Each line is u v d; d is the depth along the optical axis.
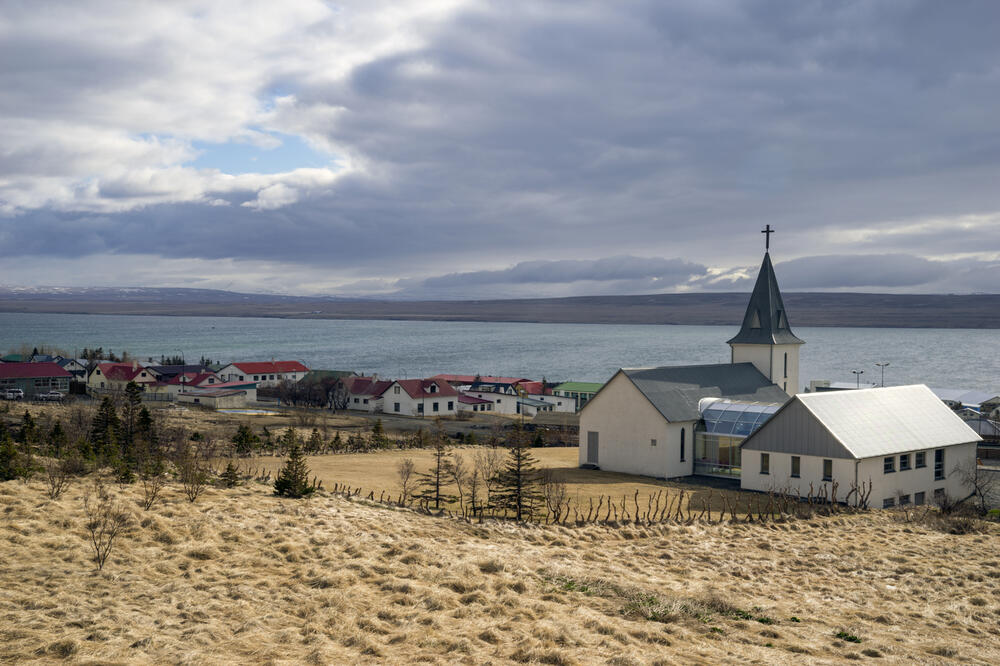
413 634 18.73
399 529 32.53
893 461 50.72
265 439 77.75
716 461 58.31
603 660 17.62
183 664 15.80
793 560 33.38
